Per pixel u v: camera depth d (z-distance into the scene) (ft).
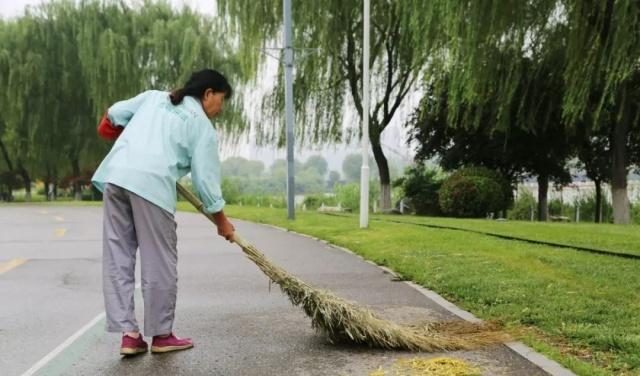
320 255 28.22
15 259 27.20
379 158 79.36
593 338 12.54
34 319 15.42
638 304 15.88
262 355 12.21
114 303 11.85
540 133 69.97
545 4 47.09
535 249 27.91
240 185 121.08
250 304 17.17
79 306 17.03
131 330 11.91
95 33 105.09
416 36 52.29
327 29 68.59
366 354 12.25
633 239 32.58
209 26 104.42
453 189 66.44
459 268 22.15
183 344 12.55
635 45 40.19
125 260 11.95
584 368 10.64
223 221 12.57
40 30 109.60
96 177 12.00
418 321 14.94
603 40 42.37
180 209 77.56
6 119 112.68
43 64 108.06
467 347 12.45
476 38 44.91
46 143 113.50
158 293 12.03
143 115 12.25
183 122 12.04
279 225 46.85
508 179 77.87
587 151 74.84
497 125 61.82
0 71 106.83
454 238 33.06
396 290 19.26
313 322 13.00
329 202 102.32
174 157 11.96
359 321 12.42
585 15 42.70
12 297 18.35
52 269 24.16
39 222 52.29
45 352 12.49
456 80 52.24
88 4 108.06
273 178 139.13
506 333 13.44
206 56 102.01
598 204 80.53
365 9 39.01
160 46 103.60
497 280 19.48
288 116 52.34
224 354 12.28
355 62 74.02
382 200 80.07
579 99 44.50
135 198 11.62
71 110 113.80
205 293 18.84
